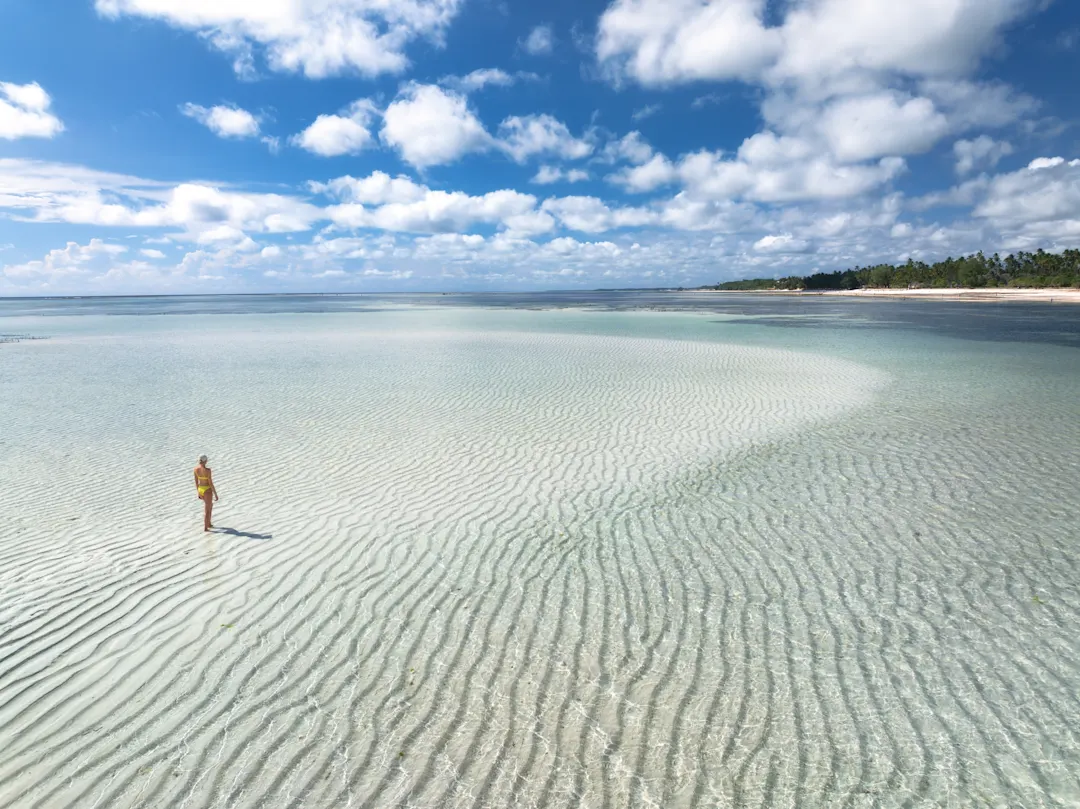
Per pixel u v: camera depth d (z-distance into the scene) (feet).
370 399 64.85
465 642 21.94
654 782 15.85
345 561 28.19
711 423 53.57
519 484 38.47
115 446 48.24
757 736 17.42
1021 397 64.08
